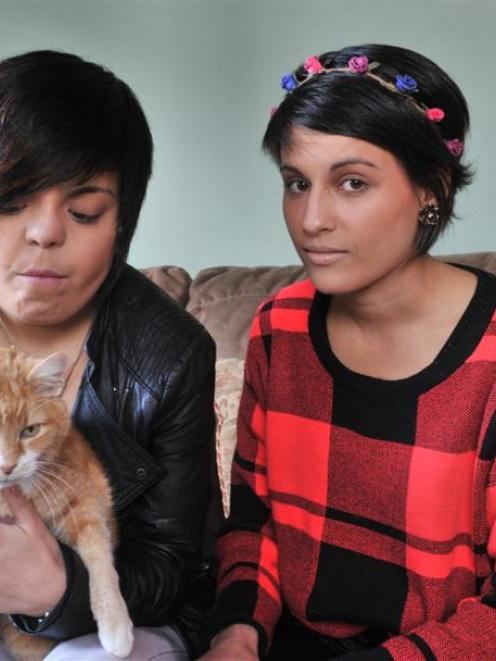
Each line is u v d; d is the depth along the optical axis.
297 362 1.32
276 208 3.04
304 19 2.90
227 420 1.81
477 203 2.87
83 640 1.16
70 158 1.09
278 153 1.21
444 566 1.20
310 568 1.30
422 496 1.19
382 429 1.23
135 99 1.22
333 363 1.27
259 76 2.97
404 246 1.17
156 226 3.14
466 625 1.12
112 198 1.17
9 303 1.20
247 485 1.43
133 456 1.27
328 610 1.29
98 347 1.28
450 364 1.19
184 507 1.29
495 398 1.15
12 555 1.10
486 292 1.21
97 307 1.30
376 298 1.21
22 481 1.22
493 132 2.82
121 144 1.15
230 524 1.42
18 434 1.22
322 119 1.10
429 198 1.19
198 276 2.15
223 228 3.10
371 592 1.26
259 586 1.32
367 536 1.26
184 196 3.10
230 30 2.96
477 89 2.81
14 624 1.14
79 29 3.03
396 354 1.24
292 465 1.33
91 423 1.28
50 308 1.20
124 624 1.14
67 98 1.12
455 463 1.18
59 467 1.25
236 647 1.22
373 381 1.23
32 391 1.25
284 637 1.35
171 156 3.08
